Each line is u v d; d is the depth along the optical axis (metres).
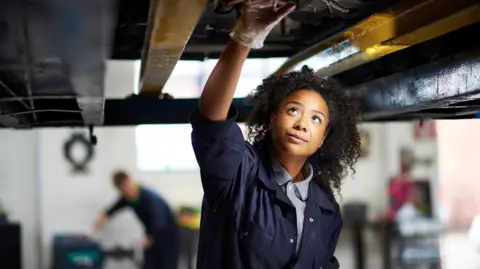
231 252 1.61
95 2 1.20
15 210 6.62
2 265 5.58
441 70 2.03
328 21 2.23
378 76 2.57
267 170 1.67
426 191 7.28
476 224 7.63
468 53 1.86
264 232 1.60
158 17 1.36
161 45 1.62
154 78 2.18
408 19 1.75
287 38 2.51
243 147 1.56
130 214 6.81
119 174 5.66
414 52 2.32
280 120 1.64
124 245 6.77
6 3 1.20
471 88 1.85
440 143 8.69
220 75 1.44
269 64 4.25
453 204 8.78
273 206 1.63
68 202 6.71
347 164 1.87
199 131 1.51
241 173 1.62
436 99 2.08
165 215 5.61
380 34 1.88
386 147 7.33
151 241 5.61
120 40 2.35
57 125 2.61
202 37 2.41
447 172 8.80
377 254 7.11
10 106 2.27
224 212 1.63
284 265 1.64
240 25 1.36
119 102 2.52
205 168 1.56
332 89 1.73
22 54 1.55
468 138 8.77
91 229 6.74
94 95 1.95
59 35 1.38
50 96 2.03
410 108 2.27
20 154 6.62
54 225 6.69
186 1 1.25
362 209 6.82
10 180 6.60
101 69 1.67
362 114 2.61
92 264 6.23
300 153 1.64
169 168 6.96
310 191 1.72
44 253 6.65
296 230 1.65
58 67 1.69
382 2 1.87
